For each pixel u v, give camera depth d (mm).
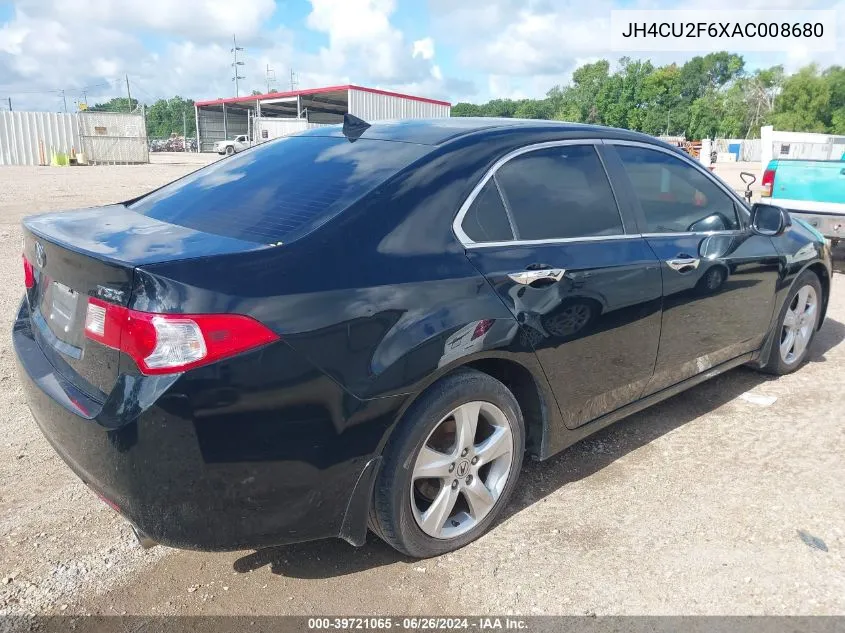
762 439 3805
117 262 2117
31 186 19125
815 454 3629
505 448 2863
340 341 2248
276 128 37688
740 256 3885
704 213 3836
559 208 3047
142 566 2703
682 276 3473
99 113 33719
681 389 3793
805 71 82125
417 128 3139
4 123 32094
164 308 2041
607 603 2510
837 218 7863
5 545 2799
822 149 25719
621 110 88438
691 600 2521
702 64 108812
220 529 2215
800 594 2549
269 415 2148
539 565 2727
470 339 2543
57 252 2373
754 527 2967
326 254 2316
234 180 3080
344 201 2520
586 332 3020
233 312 2076
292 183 2824
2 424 3854
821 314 4938
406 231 2510
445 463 2641
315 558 2781
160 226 2676
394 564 2744
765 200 8570
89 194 16938
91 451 2197
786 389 4520
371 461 2400
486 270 2656
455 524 2814
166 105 131500
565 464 3529
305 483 2275
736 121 86500
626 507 3131
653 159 3615
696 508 3117
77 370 2355
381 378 2324
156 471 2102
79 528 2936
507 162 2914
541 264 2834
